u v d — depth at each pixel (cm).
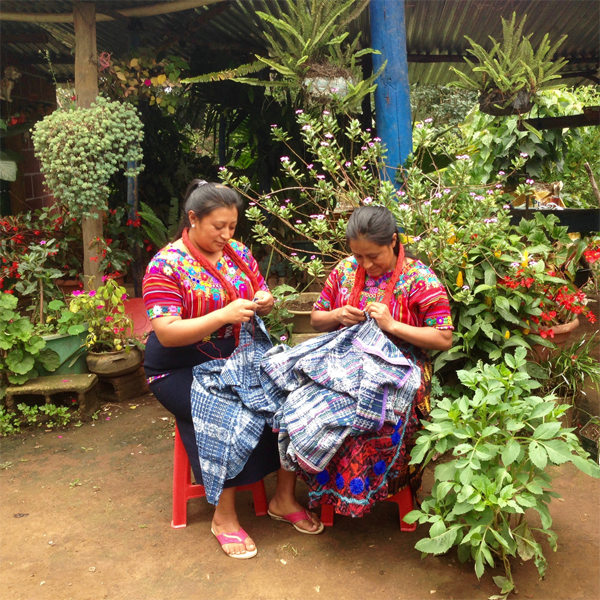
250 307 225
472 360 313
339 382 220
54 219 552
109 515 267
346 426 215
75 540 248
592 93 811
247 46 640
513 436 212
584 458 207
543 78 459
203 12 549
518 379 225
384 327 226
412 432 236
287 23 389
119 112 421
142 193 702
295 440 217
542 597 206
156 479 301
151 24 577
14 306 374
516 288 311
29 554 239
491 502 198
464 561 221
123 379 408
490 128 627
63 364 392
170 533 253
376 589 214
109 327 399
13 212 732
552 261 345
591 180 382
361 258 227
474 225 324
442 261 309
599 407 350
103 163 416
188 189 241
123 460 322
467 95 1112
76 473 308
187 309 235
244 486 264
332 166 365
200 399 231
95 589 217
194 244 239
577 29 627
